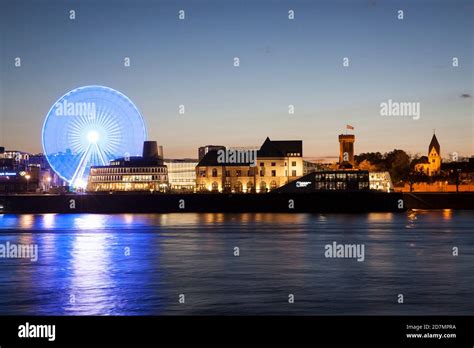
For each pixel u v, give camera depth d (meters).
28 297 88.56
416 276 105.31
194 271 111.12
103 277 105.00
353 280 101.38
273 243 157.38
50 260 126.75
